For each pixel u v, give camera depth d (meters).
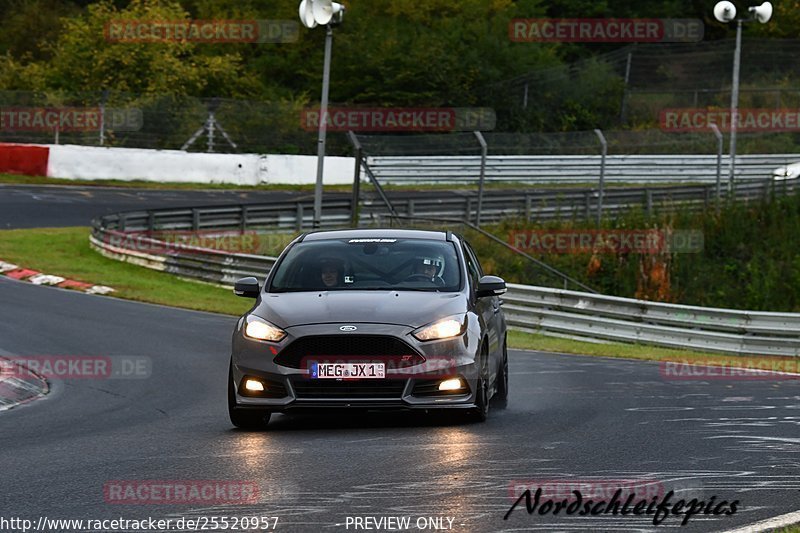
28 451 30.19
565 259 111.12
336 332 32.16
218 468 26.50
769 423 34.06
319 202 99.00
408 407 32.09
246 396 32.91
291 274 36.22
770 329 69.06
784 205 120.56
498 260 109.19
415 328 32.50
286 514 21.23
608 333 75.00
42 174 158.25
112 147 165.88
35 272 96.75
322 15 96.00
